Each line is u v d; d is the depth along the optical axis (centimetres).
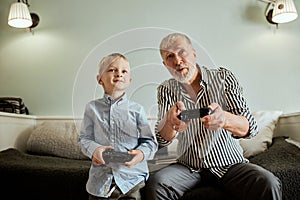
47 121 220
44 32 230
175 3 220
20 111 212
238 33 214
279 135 194
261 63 212
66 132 195
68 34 228
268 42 212
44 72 228
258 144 175
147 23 221
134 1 223
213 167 127
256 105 210
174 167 130
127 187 117
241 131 122
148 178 124
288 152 147
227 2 216
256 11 213
